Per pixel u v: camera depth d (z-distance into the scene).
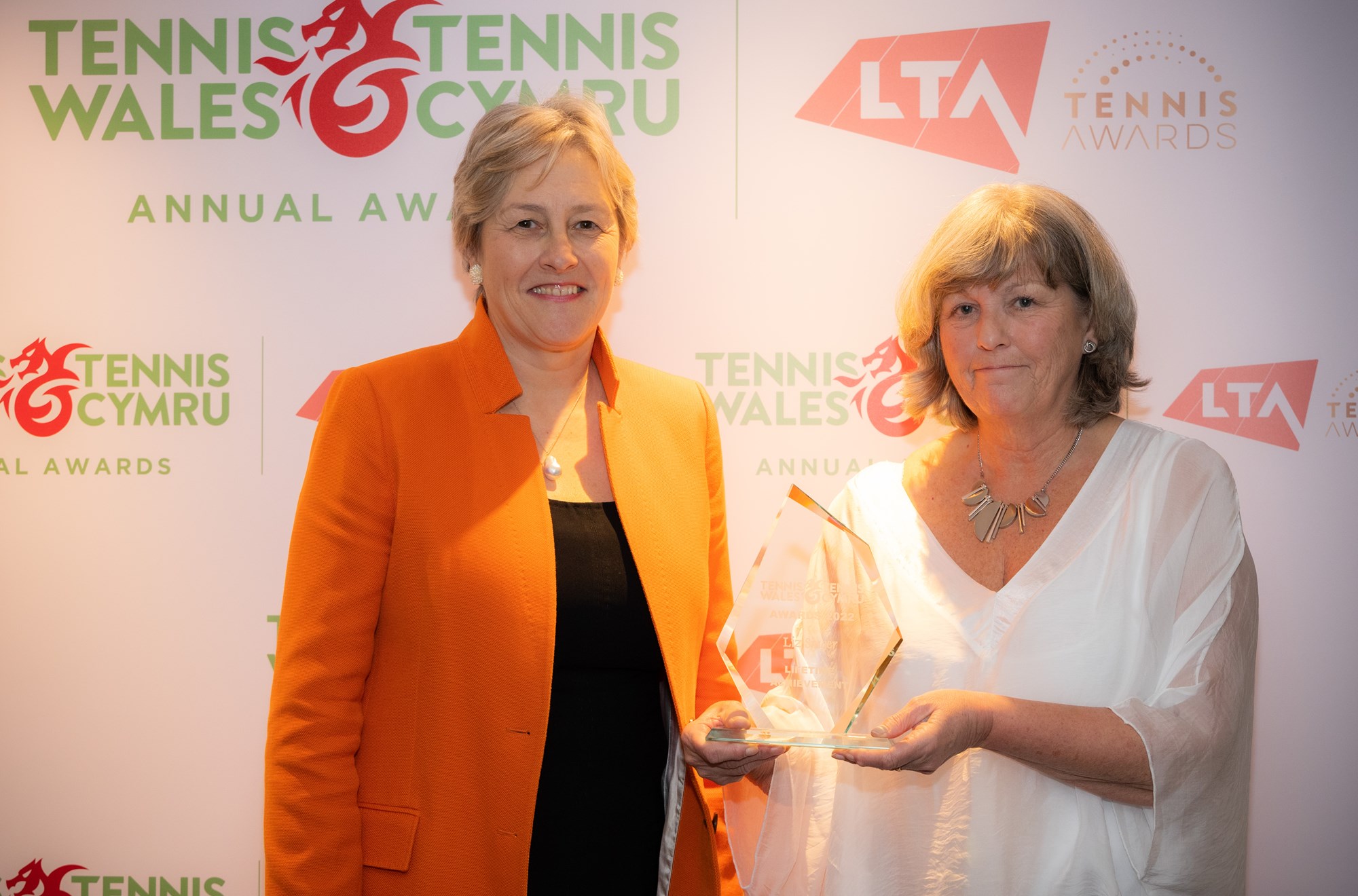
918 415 1.49
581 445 1.41
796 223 1.87
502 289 1.34
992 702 1.19
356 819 1.22
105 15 1.90
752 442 1.88
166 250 1.90
